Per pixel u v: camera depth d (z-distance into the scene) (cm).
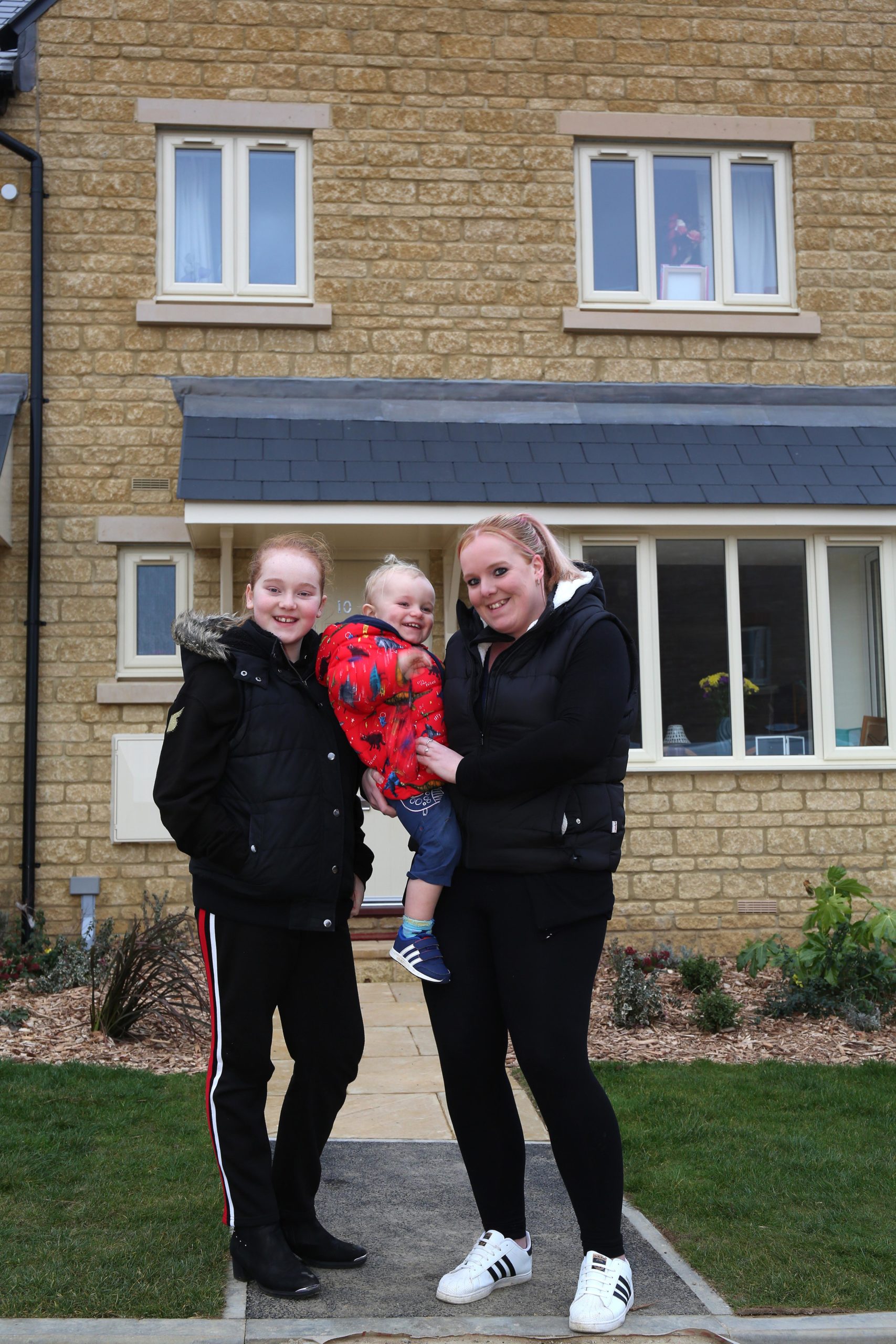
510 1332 309
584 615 329
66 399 873
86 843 848
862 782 877
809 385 941
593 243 939
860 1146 463
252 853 327
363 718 339
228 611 833
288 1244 349
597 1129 316
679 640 867
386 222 910
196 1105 501
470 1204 405
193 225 907
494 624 334
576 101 931
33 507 853
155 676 870
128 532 866
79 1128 466
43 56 887
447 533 857
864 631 887
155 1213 383
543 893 322
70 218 883
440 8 923
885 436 902
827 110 955
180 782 321
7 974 733
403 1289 337
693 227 955
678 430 884
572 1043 319
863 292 952
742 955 727
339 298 902
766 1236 377
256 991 335
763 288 958
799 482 841
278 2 908
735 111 945
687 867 861
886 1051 608
